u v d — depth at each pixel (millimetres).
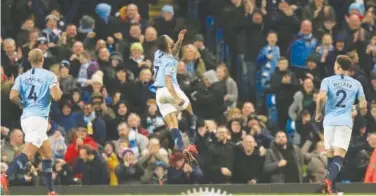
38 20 71125
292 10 71312
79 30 70125
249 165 59375
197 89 65125
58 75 65688
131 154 59312
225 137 59688
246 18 70250
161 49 48688
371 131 62781
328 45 68125
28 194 57406
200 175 58781
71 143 61375
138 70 66750
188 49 66875
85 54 66750
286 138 59531
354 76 65812
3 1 71812
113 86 65750
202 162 59469
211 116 65125
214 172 59312
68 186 57312
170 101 48562
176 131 48344
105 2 73312
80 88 65688
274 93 66625
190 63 67062
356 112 62562
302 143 63750
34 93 47156
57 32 69188
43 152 47750
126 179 59188
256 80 69750
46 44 67312
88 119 63594
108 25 70062
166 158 59531
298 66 68500
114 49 68625
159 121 63000
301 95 65500
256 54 70250
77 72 66500
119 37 68812
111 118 64000
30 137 47094
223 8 70938
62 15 72875
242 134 61094
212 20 72812
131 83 65625
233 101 66688
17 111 65062
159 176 58969
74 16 72750
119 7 73562
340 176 60938
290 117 65500
